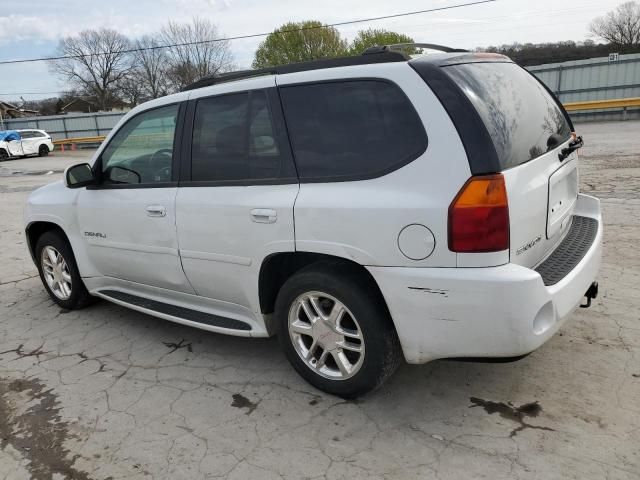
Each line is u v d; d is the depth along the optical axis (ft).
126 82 207.31
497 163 7.79
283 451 8.60
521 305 7.71
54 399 10.64
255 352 12.16
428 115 8.13
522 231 8.30
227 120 10.54
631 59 86.38
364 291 8.93
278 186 9.65
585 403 9.30
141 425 9.57
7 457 8.91
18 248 23.75
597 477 7.58
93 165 13.24
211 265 10.91
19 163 84.48
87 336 13.64
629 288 14.14
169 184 11.52
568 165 10.50
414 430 8.91
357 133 8.82
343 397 9.88
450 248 7.86
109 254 13.32
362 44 169.37
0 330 14.35
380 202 8.32
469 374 10.51
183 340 13.07
